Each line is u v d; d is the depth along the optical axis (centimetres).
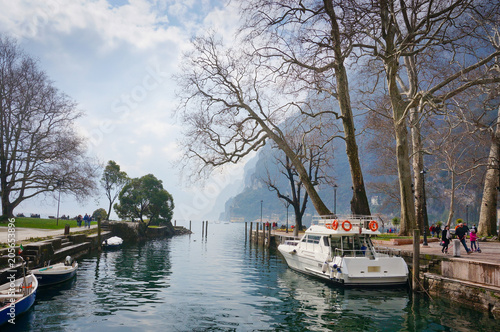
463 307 1255
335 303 1312
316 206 2462
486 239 2942
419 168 3347
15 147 3847
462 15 1820
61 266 1714
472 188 4609
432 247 2117
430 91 2134
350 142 2373
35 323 989
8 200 3897
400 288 1549
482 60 1911
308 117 2497
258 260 2791
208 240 5609
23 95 3709
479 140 3150
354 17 1434
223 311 1170
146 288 1527
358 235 1747
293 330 988
